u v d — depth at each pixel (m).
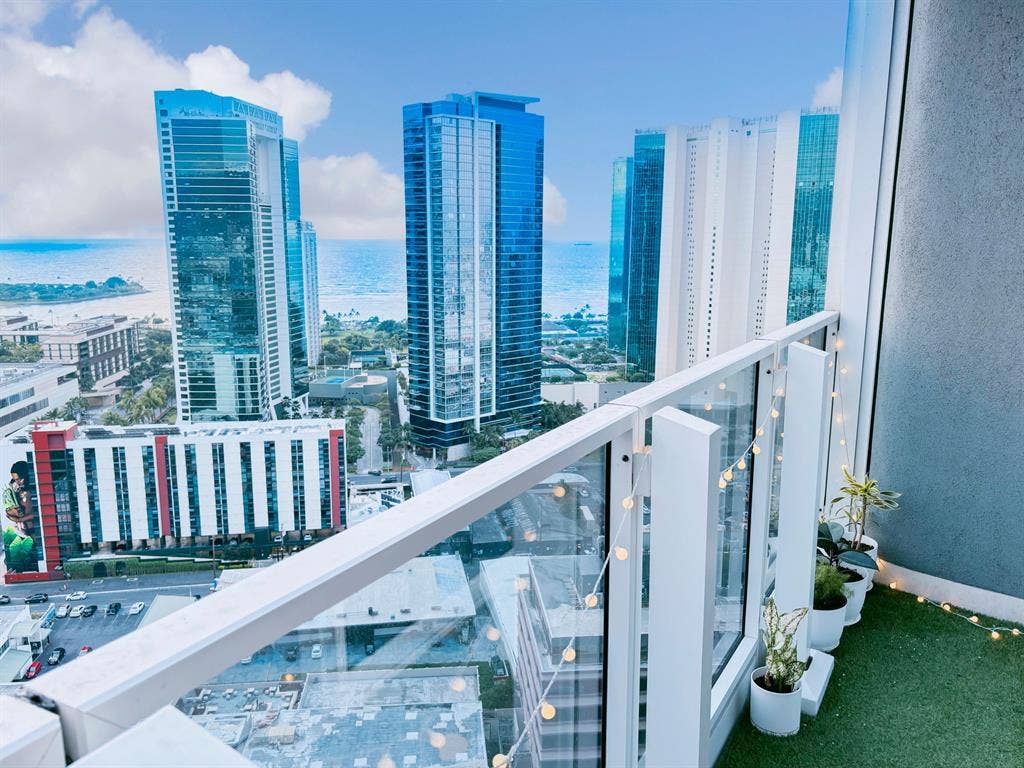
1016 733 2.17
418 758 0.95
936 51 2.76
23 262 1.54
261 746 0.72
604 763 1.58
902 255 2.96
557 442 1.22
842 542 2.89
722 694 2.06
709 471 1.33
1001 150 2.68
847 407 3.18
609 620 1.50
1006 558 2.85
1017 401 2.75
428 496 0.99
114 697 0.54
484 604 1.08
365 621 0.83
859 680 2.44
